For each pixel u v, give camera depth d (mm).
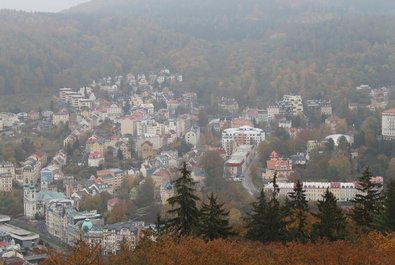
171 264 133250
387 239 167250
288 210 195875
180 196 178125
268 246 163250
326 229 185250
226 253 141125
